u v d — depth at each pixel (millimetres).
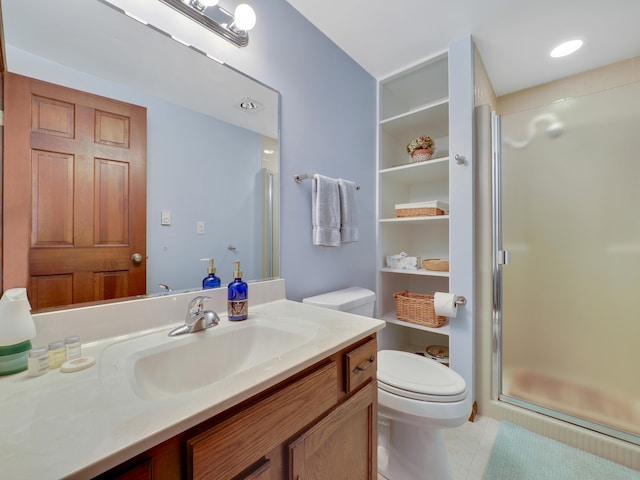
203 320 883
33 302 718
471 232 1613
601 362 1418
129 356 705
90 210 815
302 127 1466
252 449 545
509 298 1639
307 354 684
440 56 1800
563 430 1416
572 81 2025
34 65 736
